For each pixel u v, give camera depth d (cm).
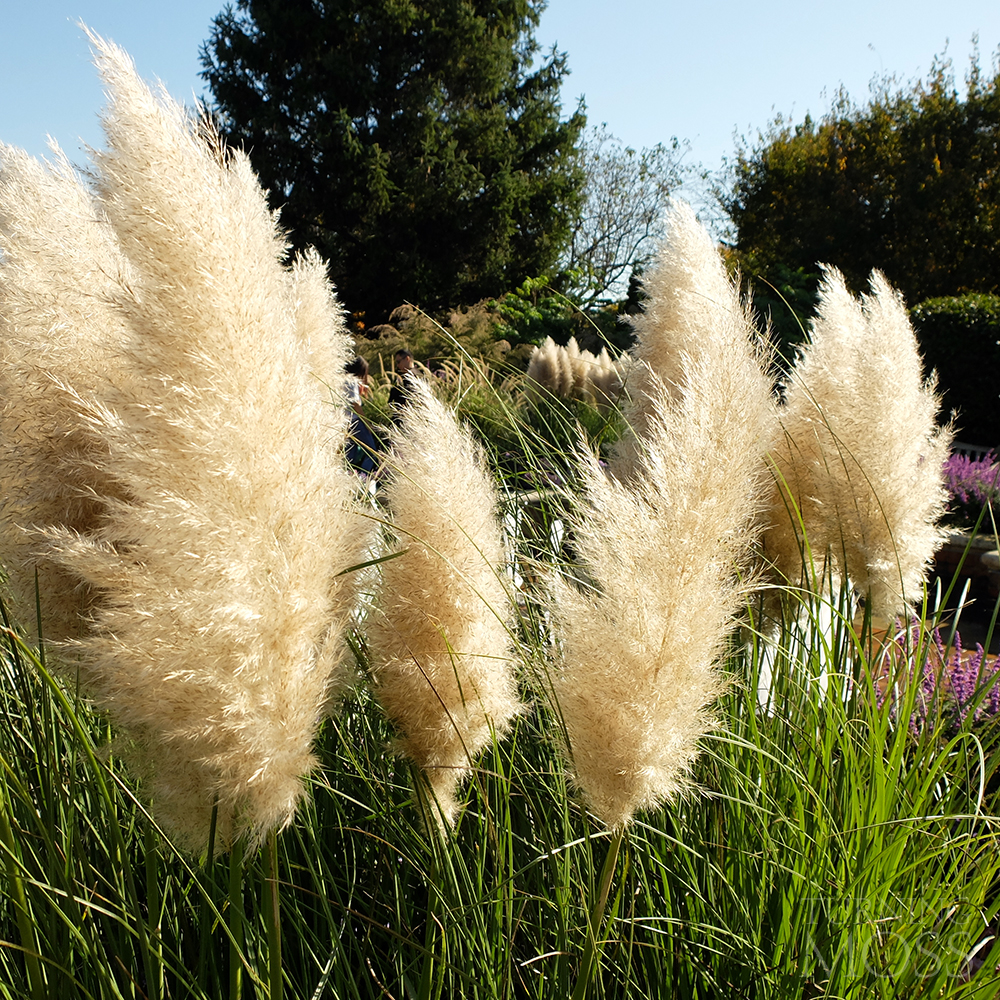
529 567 220
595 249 3048
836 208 2266
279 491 128
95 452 153
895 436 245
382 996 181
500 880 176
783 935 194
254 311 125
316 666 139
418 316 1538
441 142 2600
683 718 150
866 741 216
